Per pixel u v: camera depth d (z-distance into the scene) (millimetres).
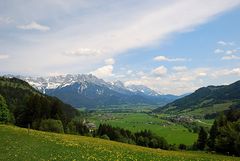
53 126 130875
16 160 31922
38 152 38094
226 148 107500
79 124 170000
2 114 120062
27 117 147500
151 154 46188
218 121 133500
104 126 172125
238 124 113812
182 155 55062
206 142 134750
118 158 34219
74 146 46906
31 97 150750
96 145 53344
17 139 52438
